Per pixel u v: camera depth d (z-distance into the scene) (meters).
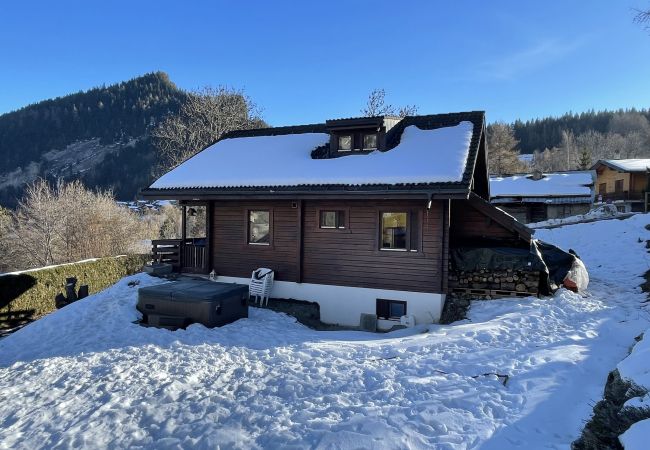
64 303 15.05
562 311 9.89
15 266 29.08
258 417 5.75
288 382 6.76
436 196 10.70
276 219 13.46
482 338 8.41
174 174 15.01
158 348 8.77
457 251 11.73
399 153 12.67
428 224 11.62
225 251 14.28
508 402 5.72
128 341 9.42
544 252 12.14
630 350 7.30
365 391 6.36
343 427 5.32
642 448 3.84
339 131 13.69
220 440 5.29
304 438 5.17
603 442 4.48
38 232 28.42
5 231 30.27
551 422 5.21
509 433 5.02
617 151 95.50
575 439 4.81
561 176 36.81
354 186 11.52
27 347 9.79
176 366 7.72
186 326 10.41
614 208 25.23
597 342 7.88
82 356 8.55
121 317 11.10
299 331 10.47
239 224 14.03
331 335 10.10
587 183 34.75
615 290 12.10
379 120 12.83
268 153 15.05
